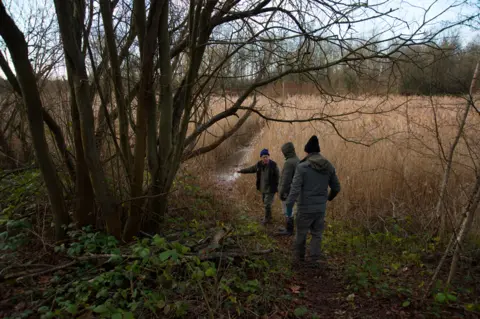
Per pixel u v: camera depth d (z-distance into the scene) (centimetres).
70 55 316
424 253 454
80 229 385
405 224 546
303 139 904
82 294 278
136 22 337
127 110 399
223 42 376
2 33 279
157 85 384
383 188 625
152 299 274
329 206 635
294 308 320
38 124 334
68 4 304
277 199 703
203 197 611
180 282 306
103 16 333
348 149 759
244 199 733
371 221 580
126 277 294
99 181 354
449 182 570
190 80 398
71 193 417
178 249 287
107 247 342
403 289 338
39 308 258
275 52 412
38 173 489
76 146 367
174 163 418
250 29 403
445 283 367
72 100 356
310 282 385
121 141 384
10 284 297
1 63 340
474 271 400
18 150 635
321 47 390
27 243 379
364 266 392
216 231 426
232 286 328
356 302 336
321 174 407
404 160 645
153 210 415
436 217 504
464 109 491
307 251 479
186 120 411
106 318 253
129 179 386
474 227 472
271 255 419
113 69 356
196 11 372
